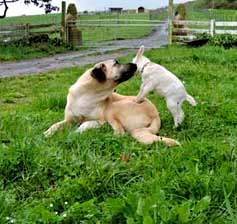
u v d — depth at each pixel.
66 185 3.98
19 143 4.64
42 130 6.24
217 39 20.27
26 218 3.38
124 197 3.60
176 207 3.22
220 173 4.00
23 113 7.33
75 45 24.92
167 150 5.05
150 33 33.28
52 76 13.65
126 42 26.67
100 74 5.98
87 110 6.11
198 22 22.36
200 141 5.44
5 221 3.34
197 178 3.86
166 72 6.37
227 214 3.40
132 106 6.07
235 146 4.95
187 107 7.41
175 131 6.32
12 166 4.38
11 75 14.59
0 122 6.09
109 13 47.72
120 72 6.06
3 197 3.59
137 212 3.19
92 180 4.03
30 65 17.59
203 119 6.77
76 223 3.42
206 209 3.43
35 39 23.25
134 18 42.47
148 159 4.72
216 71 12.42
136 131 5.86
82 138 5.38
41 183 4.22
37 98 9.43
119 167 4.39
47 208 3.64
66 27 24.78
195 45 20.36
